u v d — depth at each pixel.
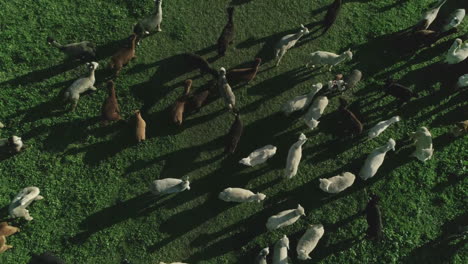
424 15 14.92
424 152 13.68
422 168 14.29
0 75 14.20
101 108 14.20
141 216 13.45
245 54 15.12
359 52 15.37
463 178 14.26
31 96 14.14
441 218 13.88
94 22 15.02
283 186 14.00
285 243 12.60
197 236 13.40
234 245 13.37
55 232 13.09
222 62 14.99
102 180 13.66
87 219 13.28
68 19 14.96
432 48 15.54
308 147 14.37
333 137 14.49
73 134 13.97
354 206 13.90
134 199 13.57
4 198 13.19
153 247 13.20
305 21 15.61
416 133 14.04
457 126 14.23
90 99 14.30
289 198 13.91
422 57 15.44
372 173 13.52
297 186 14.03
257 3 15.66
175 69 14.83
